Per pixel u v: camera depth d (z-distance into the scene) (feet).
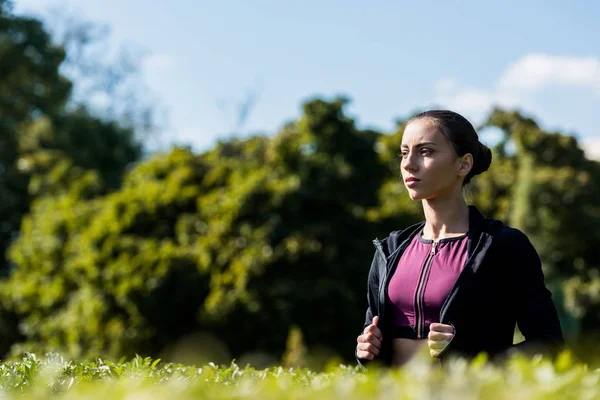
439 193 8.98
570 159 61.62
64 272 50.83
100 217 50.49
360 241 51.03
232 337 46.83
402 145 9.23
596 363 7.79
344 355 48.29
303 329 47.39
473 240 8.62
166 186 52.54
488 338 8.41
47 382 7.87
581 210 58.13
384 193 54.13
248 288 47.01
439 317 8.47
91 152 85.87
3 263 74.02
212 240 48.44
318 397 4.92
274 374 10.37
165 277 47.29
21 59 83.20
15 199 72.69
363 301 50.44
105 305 47.78
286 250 48.32
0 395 6.95
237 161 55.31
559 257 59.47
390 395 4.80
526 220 58.03
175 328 47.75
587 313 57.06
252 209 49.32
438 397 4.62
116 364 9.45
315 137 54.34
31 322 51.42
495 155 62.18
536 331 8.38
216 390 5.04
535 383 4.96
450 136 8.99
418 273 8.76
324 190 51.21
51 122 83.51
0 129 79.20
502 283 8.48
